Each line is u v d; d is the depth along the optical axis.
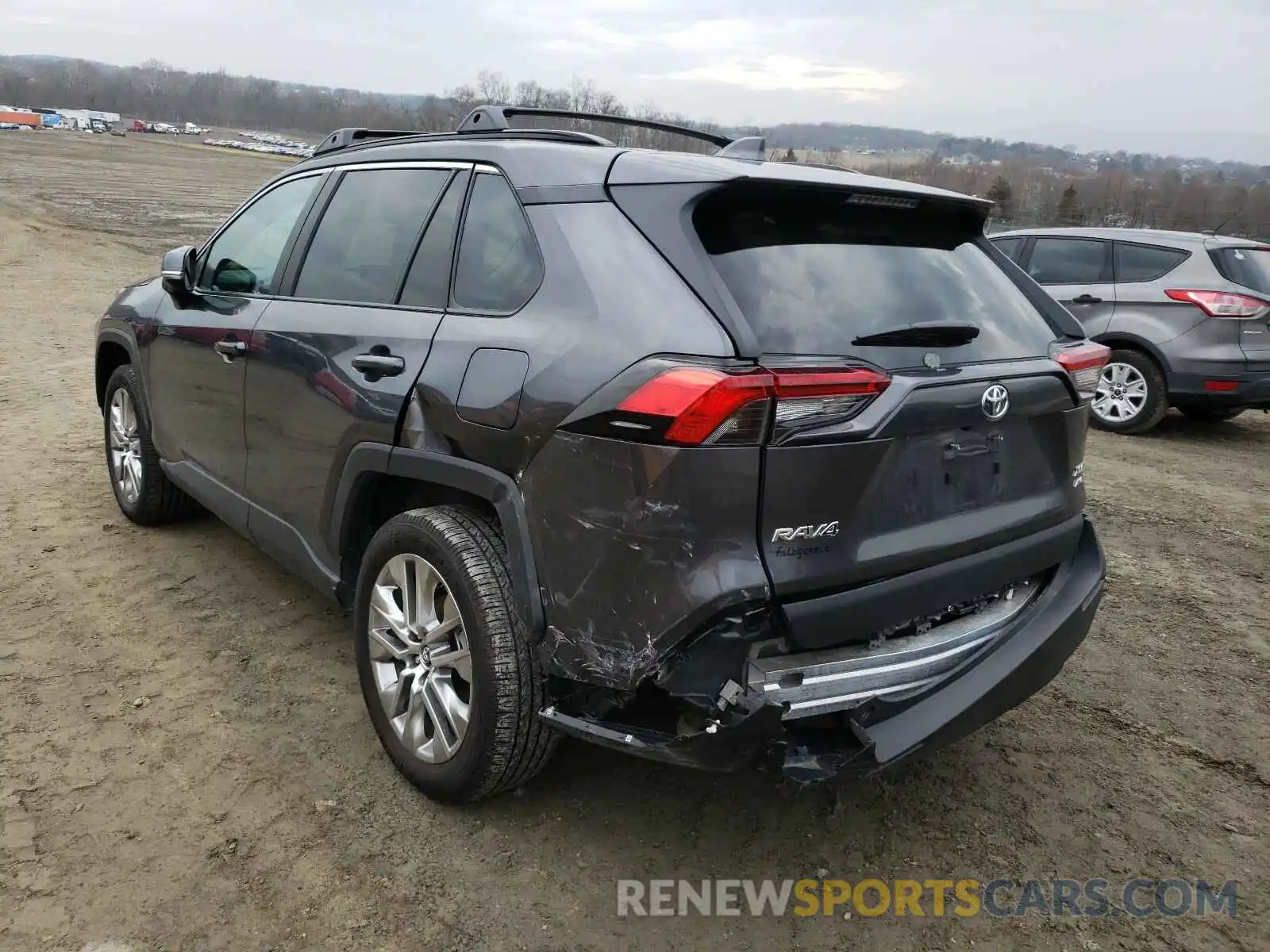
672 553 2.10
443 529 2.60
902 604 2.28
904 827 2.81
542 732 2.52
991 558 2.48
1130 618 4.35
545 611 2.35
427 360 2.67
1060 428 2.68
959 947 2.38
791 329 2.21
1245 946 2.41
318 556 3.22
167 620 3.81
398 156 3.18
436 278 2.83
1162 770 3.16
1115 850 2.75
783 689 2.19
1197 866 2.70
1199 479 6.75
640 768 3.01
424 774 2.72
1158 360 7.88
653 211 2.33
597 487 2.20
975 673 2.45
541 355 2.35
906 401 2.21
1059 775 3.10
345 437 2.91
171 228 23.12
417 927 2.33
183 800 2.73
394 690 2.83
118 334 4.54
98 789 2.75
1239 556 5.18
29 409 7.09
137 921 2.29
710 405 2.02
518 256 2.58
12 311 11.59
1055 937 2.42
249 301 3.58
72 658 3.48
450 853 2.58
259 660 3.54
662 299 2.21
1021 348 2.61
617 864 2.58
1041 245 8.59
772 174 2.37
